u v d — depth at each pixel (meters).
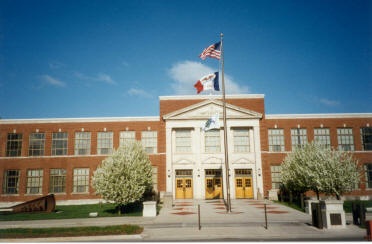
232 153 40.28
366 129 41.12
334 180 28.80
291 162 33.41
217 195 39.66
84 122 41.25
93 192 39.78
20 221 24.06
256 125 40.53
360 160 40.09
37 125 41.19
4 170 40.28
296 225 19.66
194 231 18.02
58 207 35.41
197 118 40.66
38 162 40.38
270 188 39.41
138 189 28.36
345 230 17.69
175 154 40.44
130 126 41.12
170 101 41.75
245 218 23.08
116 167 28.17
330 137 40.75
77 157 40.41
